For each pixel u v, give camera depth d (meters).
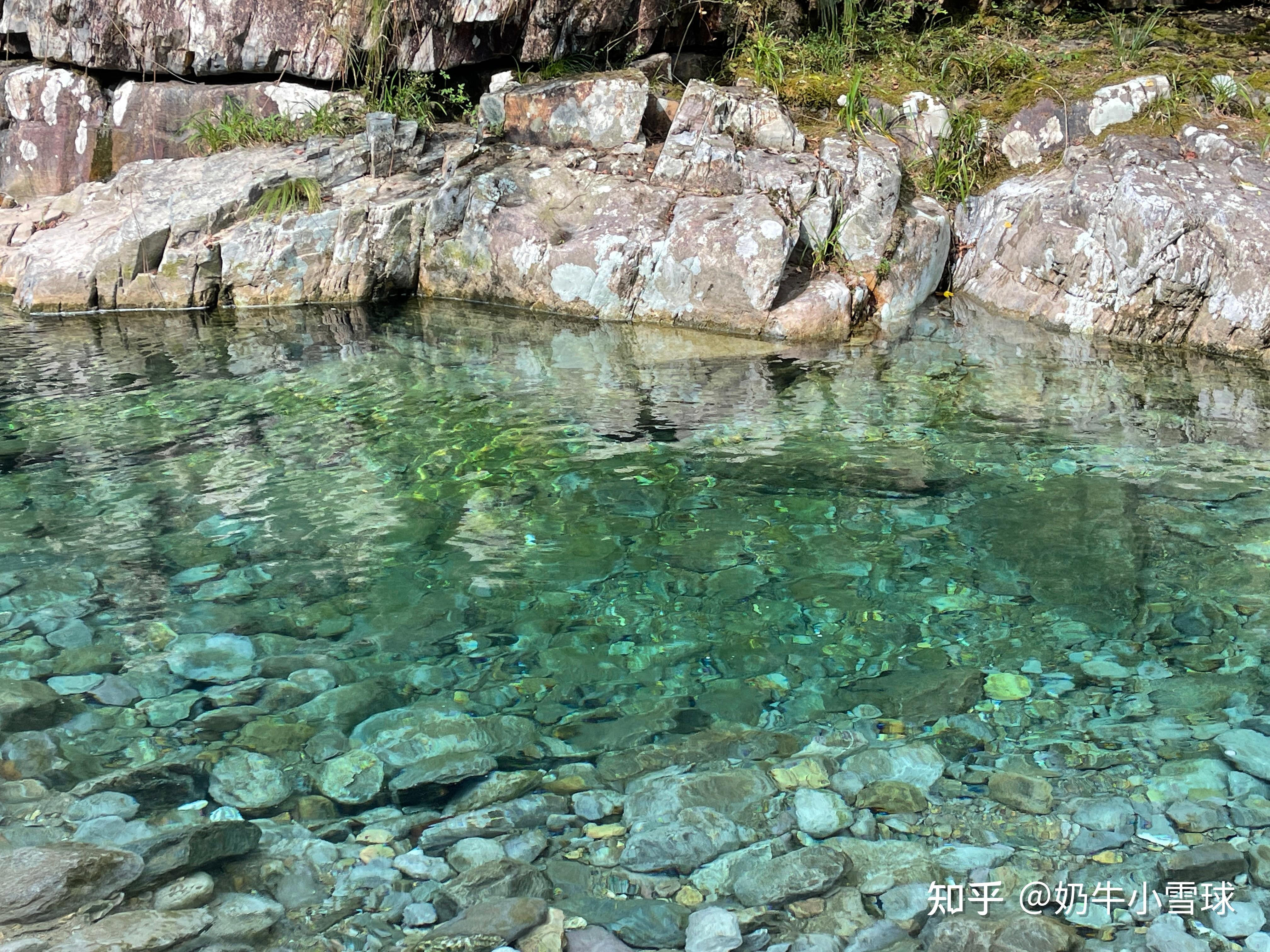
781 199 6.84
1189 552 3.87
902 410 5.23
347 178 7.57
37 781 2.70
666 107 7.80
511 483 4.41
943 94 7.93
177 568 3.72
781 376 5.73
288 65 8.16
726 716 2.99
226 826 2.54
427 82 8.25
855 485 4.41
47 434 4.80
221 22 7.95
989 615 3.49
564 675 3.17
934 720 2.98
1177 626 3.42
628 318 6.77
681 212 6.77
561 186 7.18
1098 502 4.25
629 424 5.03
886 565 3.80
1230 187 6.57
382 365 5.84
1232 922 2.31
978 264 7.18
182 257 6.86
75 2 7.94
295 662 3.22
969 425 5.05
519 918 2.30
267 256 6.98
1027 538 3.98
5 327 6.49
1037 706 3.04
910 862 2.48
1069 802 2.66
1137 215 6.31
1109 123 7.40
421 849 2.50
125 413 5.06
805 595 3.61
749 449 4.76
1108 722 2.97
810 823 2.59
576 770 2.77
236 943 2.23
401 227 7.16
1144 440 4.87
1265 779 2.74
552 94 7.53
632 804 2.65
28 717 2.93
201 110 8.12
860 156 7.02
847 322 6.45
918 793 2.70
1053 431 4.98
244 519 4.07
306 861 2.45
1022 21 8.82
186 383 5.49
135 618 3.42
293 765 2.78
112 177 8.00
